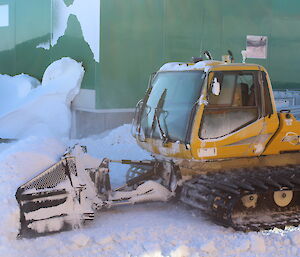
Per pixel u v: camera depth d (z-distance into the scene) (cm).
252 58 1570
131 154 1234
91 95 1377
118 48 1379
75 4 1426
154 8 1419
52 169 724
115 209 835
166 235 716
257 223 762
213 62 795
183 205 855
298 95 1501
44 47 1550
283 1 1603
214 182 769
